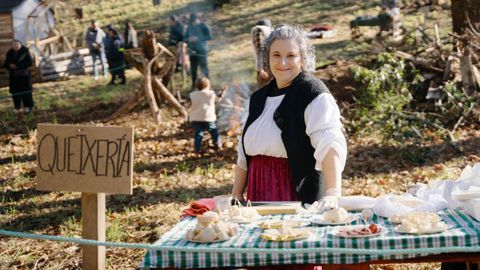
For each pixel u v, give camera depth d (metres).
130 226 8.23
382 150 11.34
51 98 19.80
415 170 10.23
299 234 3.61
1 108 18.80
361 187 9.51
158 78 15.80
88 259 4.10
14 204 9.75
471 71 12.87
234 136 13.21
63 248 7.61
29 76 17.97
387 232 3.63
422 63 13.89
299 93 4.47
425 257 3.54
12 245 7.82
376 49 15.98
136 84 20.69
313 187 4.46
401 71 12.73
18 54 17.81
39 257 7.36
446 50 14.33
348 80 15.46
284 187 4.52
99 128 3.98
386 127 11.62
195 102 12.19
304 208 4.34
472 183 4.25
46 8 26.05
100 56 22.41
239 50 22.86
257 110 4.64
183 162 11.77
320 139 4.34
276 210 4.21
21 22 25.55
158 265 3.56
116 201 9.52
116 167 3.96
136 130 14.70
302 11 28.19
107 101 18.64
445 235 3.49
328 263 3.51
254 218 4.07
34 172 11.80
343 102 13.36
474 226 3.62
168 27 29.48
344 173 10.34
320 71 16.39
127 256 7.10
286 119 4.47
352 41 21.44
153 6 32.34
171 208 9.05
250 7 29.97
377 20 20.89
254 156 4.63
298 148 4.44
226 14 29.52
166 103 16.52
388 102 12.26
